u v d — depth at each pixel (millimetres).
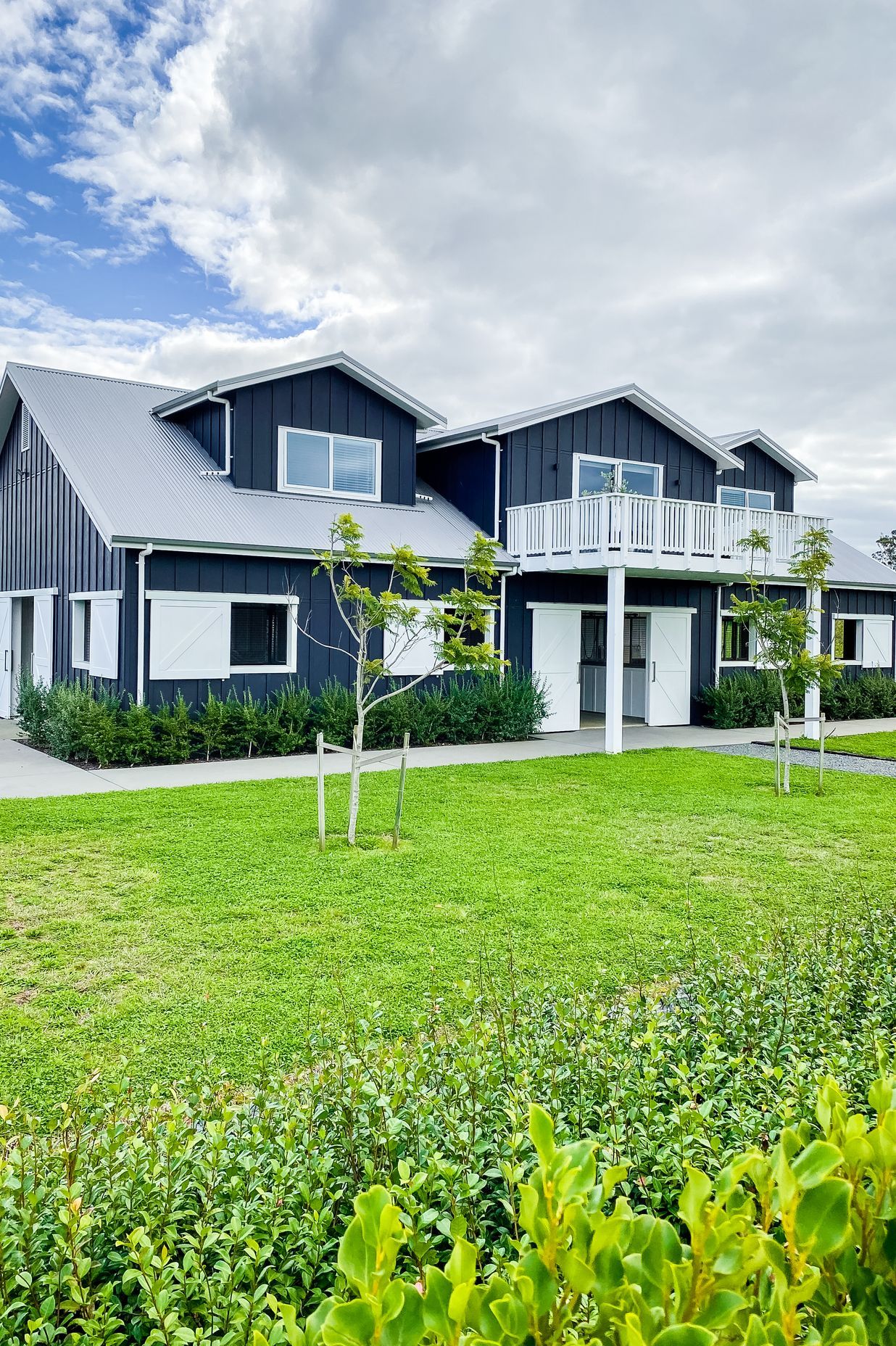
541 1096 2598
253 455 14805
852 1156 1273
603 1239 1097
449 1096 2557
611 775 11523
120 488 13141
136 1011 4262
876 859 7301
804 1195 1135
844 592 21797
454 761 12672
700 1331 934
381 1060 2811
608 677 13977
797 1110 2295
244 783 10375
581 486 17609
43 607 15930
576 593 17234
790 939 4363
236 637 13328
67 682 14141
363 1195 1141
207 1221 2076
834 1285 1199
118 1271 2014
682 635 18750
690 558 15148
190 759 12484
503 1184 2270
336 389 15688
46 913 5676
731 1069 2840
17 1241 1882
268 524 13641
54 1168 2268
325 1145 2336
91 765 11867
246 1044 3924
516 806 9312
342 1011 4215
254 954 5004
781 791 10484
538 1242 1141
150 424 16109
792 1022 3115
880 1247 1244
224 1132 2316
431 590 15078
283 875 6527
